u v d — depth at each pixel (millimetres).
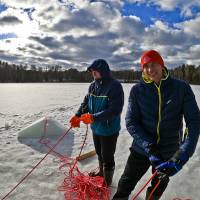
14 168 3121
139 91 1891
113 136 2461
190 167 3264
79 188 2564
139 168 1975
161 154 1888
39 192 2598
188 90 1803
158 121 1843
